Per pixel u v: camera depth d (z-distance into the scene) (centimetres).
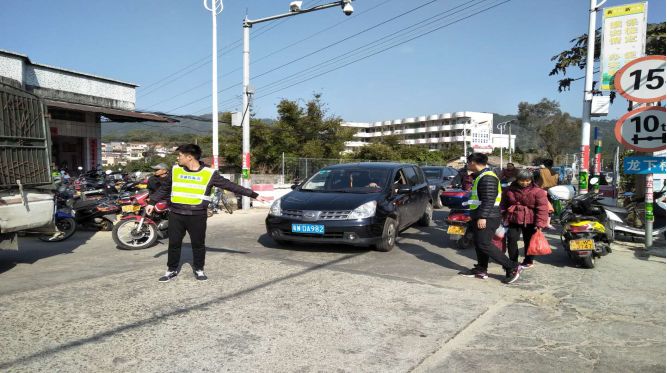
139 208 812
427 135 9612
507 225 604
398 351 357
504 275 594
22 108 622
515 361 343
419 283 547
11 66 1459
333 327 403
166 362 334
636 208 834
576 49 1123
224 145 3431
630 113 687
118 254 720
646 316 441
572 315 442
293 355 347
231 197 1480
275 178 2294
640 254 718
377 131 10588
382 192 768
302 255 703
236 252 725
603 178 1174
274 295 492
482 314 441
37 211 638
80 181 1333
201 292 501
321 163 2097
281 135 3425
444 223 1072
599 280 571
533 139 7306
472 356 350
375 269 615
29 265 638
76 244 817
